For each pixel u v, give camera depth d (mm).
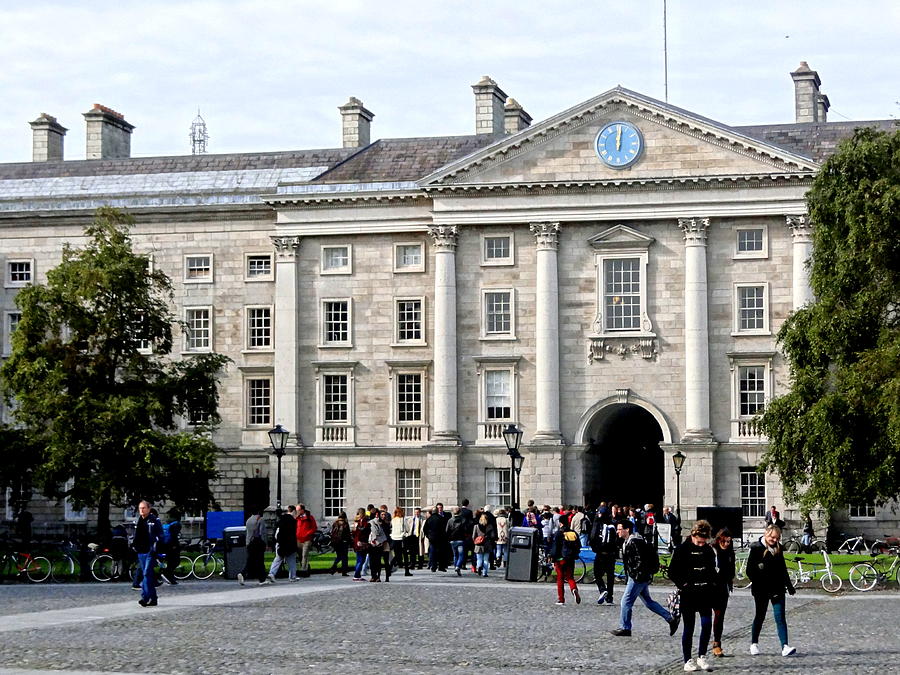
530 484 77438
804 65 87500
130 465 63750
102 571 52625
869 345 53281
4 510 84250
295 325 81250
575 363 77938
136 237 84000
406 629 33281
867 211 52375
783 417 54000
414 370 80125
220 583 49938
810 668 27266
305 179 87562
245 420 82562
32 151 95875
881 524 74500
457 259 79562
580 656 28844
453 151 85438
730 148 76500
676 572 27234
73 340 66562
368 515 53688
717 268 76938
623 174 77562
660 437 85438
